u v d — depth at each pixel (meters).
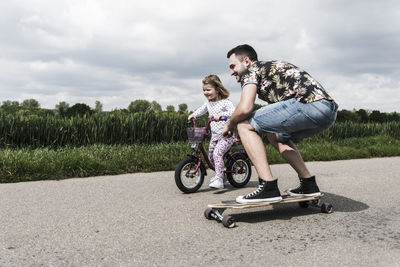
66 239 2.34
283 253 2.09
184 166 4.07
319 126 2.86
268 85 2.91
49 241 2.30
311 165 6.66
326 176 5.24
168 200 3.60
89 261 1.96
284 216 2.97
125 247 2.19
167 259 1.99
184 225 2.68
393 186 4.37
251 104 2.79
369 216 2.95
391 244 2.24
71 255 2.05
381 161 7.37
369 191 4.06
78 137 8.00
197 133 4.21
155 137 8.81
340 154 7.93
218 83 4.32
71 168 5.05
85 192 3.92
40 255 2.05
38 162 4.91
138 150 6.52
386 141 11.14
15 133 7.36
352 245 2.22
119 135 8.35
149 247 2.19
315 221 2.81
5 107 12.30
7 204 3.32
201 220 2.83
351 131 13.32
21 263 1.93
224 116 3.92
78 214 2.98
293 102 2.78
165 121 8.91
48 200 3.51
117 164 5.53
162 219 2.85
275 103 2.86
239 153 4.55
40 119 7.75
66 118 8.38
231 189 4.40
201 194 4.00
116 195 3.79
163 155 6.23
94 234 2.45
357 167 6.30
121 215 2.96
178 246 2.21
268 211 3.17
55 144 7.78
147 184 4.48
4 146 7.26
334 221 2.80
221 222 2.76
